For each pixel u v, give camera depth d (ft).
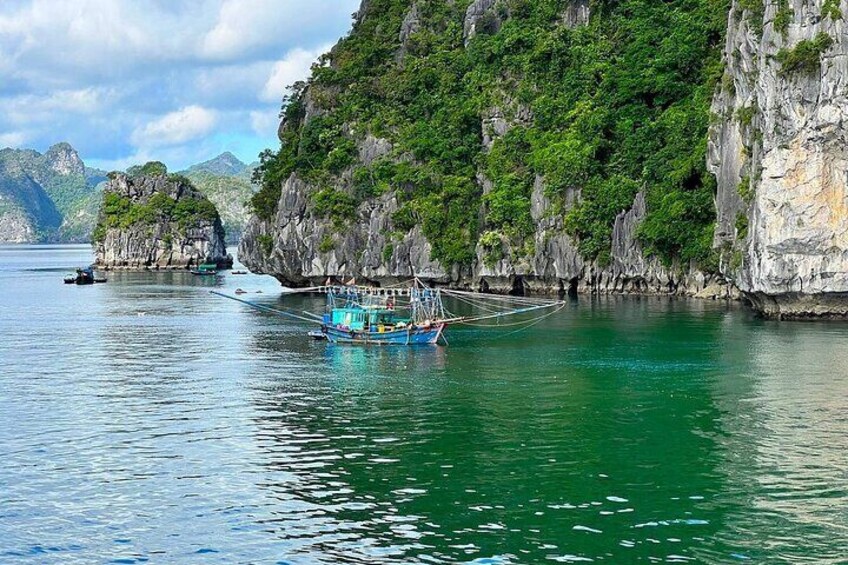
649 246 352.08
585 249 370.32
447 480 118.42
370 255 420.36
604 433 139.85
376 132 444.55
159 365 207.31
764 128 255.50
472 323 277.03
